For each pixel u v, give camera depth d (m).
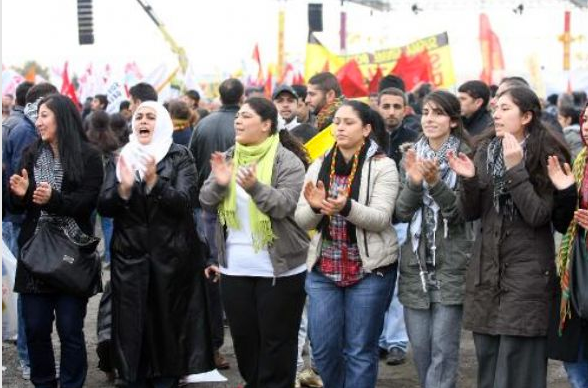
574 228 7.80
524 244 7.94
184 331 9.33
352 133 8.62
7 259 10.93
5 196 9.43
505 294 7.96
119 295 9.23
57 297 9.30
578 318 7.83
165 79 24.81
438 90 9.02
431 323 8.77
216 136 11.73
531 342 8.00
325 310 8.65
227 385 10.66
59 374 10.18
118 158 9.34
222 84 11.88
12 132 11.09
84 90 31.86
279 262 8.79
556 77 33.66
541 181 7.93
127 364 9.18
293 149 9.38
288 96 11.84
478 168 8.20
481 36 32.31
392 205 8.57
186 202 9.20
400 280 8.89
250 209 8.78
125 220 9.18
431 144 8.96
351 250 8.57
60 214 9.13
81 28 35.41
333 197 8.57
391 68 23.02
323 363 8.77
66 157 9.14
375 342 8.71
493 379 8.24
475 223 8.59
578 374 8.18
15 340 12.31
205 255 10.15
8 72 23.67
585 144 8.10
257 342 9.05
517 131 8.07
